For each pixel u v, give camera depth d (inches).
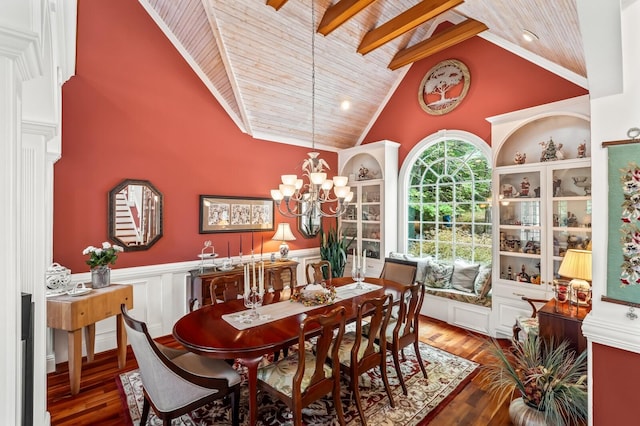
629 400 60.2
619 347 60.8
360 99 191.5
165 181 145.9
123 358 115.5
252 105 162.9
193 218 155.1
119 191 132.1
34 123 65.2
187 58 152.0
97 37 126.5
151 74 141.1
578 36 91.0
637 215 59.3
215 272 144.7
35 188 65.5
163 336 145.3
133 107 136.2
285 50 144.6
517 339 114.7
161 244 145.0
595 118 64.0
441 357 123.6
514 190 140.6
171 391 69.6
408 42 173.0
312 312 96.5
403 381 98.7
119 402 95.0
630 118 59.8
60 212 119.0
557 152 127.4
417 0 146.9
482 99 158.6
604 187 63.0
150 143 141.1
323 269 192.5
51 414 89.2
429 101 180.5
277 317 91.8
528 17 93.9
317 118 189.3
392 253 188.1
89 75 124.9
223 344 74.2
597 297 64.2
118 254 132.5
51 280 102.6
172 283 148.4
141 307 139.4
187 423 85.7
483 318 147.7
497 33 138.6
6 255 30.6
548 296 128.0
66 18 73.7
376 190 197.3
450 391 100.4
